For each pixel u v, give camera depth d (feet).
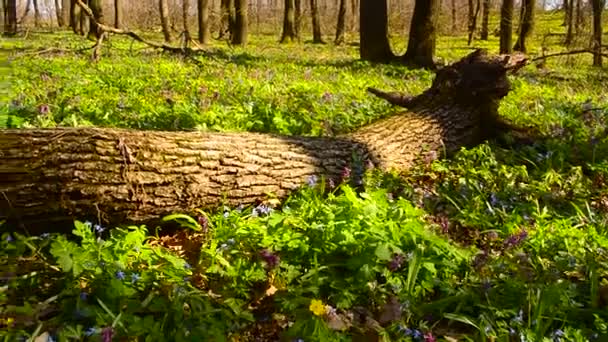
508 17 82.89
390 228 13.99
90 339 10.54
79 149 14.11
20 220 13.65
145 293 12.02
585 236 15.99
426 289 13.42
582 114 31.48
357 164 19.30
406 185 19.35
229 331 11.49
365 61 72.18
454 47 123.13
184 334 10.87
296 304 12.06
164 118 25.22
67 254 12.00
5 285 12.09
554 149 24.47
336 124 26.37
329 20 212.43
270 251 13.28
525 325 11.98
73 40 97.91
